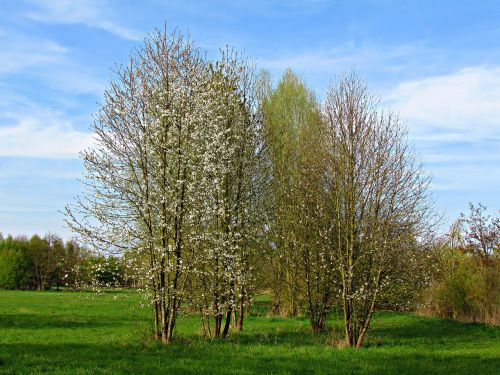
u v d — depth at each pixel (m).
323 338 20.80
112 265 17.73
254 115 23.06
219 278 19.19
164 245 17.64
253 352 16.73
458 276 31.31
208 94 18.94
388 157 20.12
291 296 27.05
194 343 18.02
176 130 18.20
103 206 17.41
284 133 30.53
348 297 19.03
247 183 21.86
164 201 17.25
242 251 21.17
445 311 32.66
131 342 18.31
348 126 20.22
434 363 16.08
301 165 24.27
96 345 18.08
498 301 29.55
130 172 17.78
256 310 35.00
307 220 22.06
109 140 17.69
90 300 46.44
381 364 15.46
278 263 26.62
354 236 20.05
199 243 18.41
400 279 20.30
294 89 35.00
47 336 21.39
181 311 19.12
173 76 18.70
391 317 32.00
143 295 18.27
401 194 20.09
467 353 18.33
